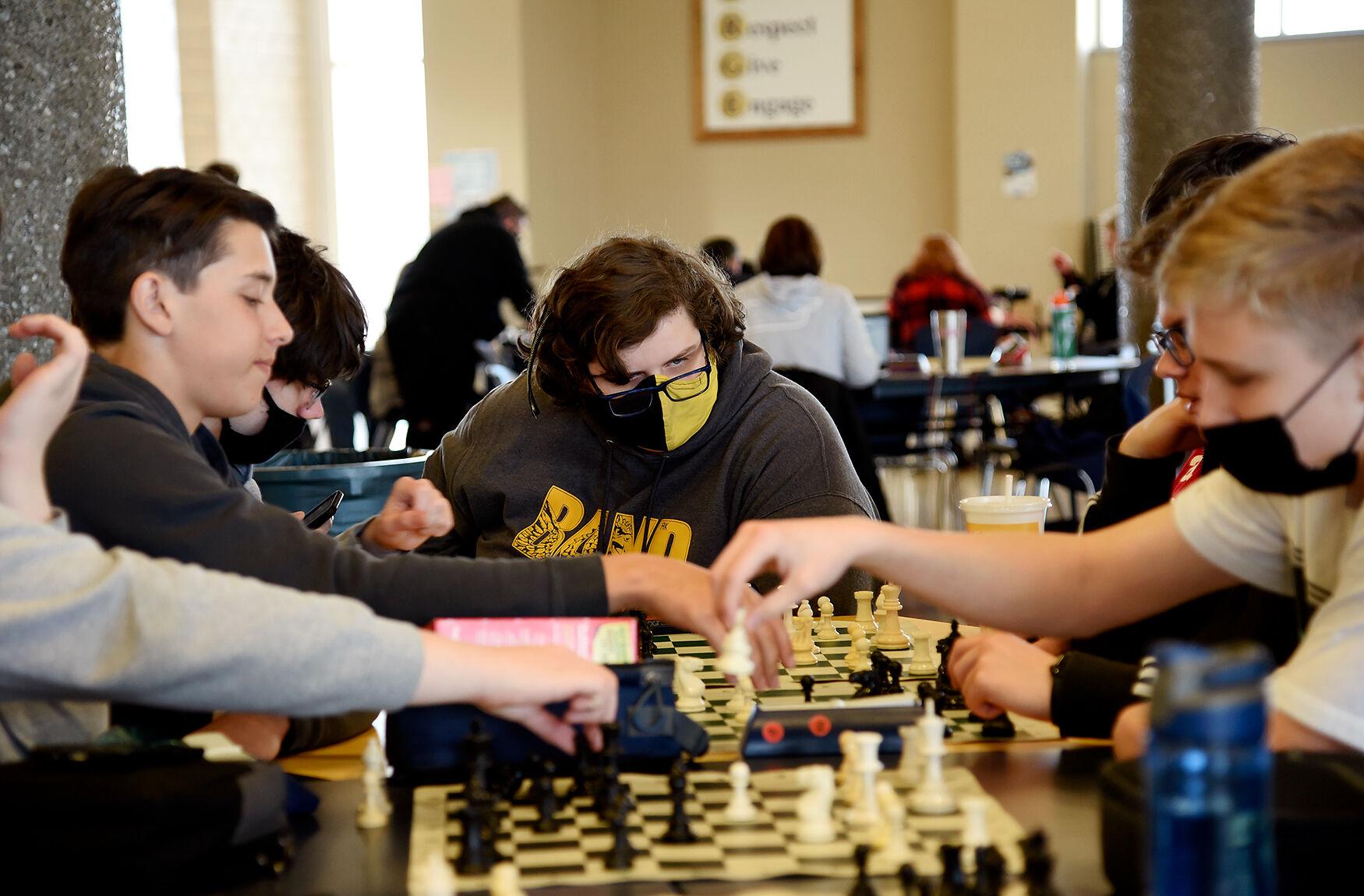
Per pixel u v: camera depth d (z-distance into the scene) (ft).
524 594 4.83
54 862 3.46
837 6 31.58
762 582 7.06
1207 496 4.52
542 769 4.08
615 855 3.67
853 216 32.19
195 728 4.92
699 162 32.63
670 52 32.45
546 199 30.04
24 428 4.10
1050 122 30.35
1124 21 16.49
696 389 6.95
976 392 18.13
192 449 4.94
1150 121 16.16
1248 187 3.53
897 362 19.58
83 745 3.90
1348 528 3.91
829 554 4.49
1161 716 2.45
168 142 30.48
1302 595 4.17
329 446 22.65
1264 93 31.01
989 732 4.85
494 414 7.78
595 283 6.74
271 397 6.19
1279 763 3.35
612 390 6.93
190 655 3.86
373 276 32.30
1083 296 24.93
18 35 8.27
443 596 4.78
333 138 32.01
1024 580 4.63
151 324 4.90
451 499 7.82
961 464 25.36
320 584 4.72
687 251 7.10
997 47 30.37
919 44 31.42
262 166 31.30
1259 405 3.52
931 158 31.65
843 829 3.97
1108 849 3.37
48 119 8.50
